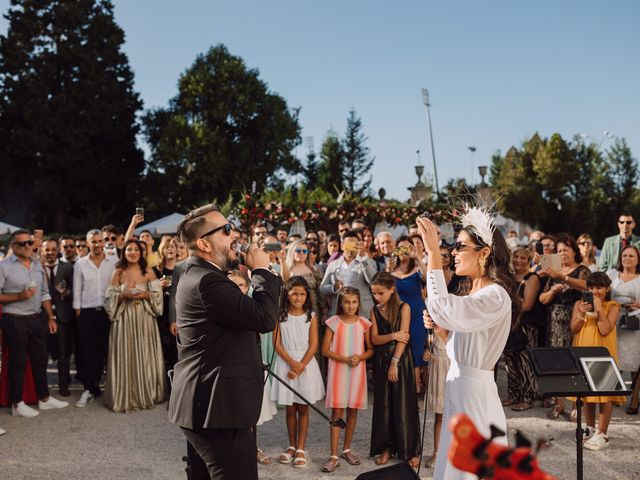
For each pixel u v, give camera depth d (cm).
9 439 560
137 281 680
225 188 3134
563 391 341
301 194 1129
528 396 646
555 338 621
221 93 3194
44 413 650
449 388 296
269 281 298
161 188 3098
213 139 3039
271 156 3284
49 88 3028
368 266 708
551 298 630
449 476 277
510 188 3469
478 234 302
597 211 3594
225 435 275
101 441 555
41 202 3066
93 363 696
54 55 3044
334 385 492
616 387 347
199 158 3030
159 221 1994
